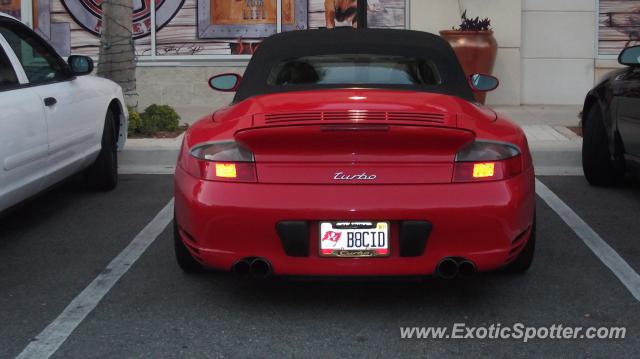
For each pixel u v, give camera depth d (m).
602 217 6.53
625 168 7.02
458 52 11.80
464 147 4.08
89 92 6.78
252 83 5.06
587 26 12.82
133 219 6.50
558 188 7.65
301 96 4.55
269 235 4.06
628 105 6.68
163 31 12.86
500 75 12.72
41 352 3.92
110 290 4.82
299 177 4.06
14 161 5.24
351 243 4.05
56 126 5.96
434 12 12.55
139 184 7.87
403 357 3.86
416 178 4.05
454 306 4.54
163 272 5.16
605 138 7.36
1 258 5.47
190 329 4.21
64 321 4.32
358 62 5.10
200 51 12.90
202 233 4.16
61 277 5.07
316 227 4.06
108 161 7.37
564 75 12.91
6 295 4.73
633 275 5.06
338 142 4.02
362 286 4.86
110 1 9.78
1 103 5.16
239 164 4.11
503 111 12.06
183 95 12.98
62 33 12.91
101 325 4.27
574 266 5.25
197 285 4.90
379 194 4.02
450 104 4.43
